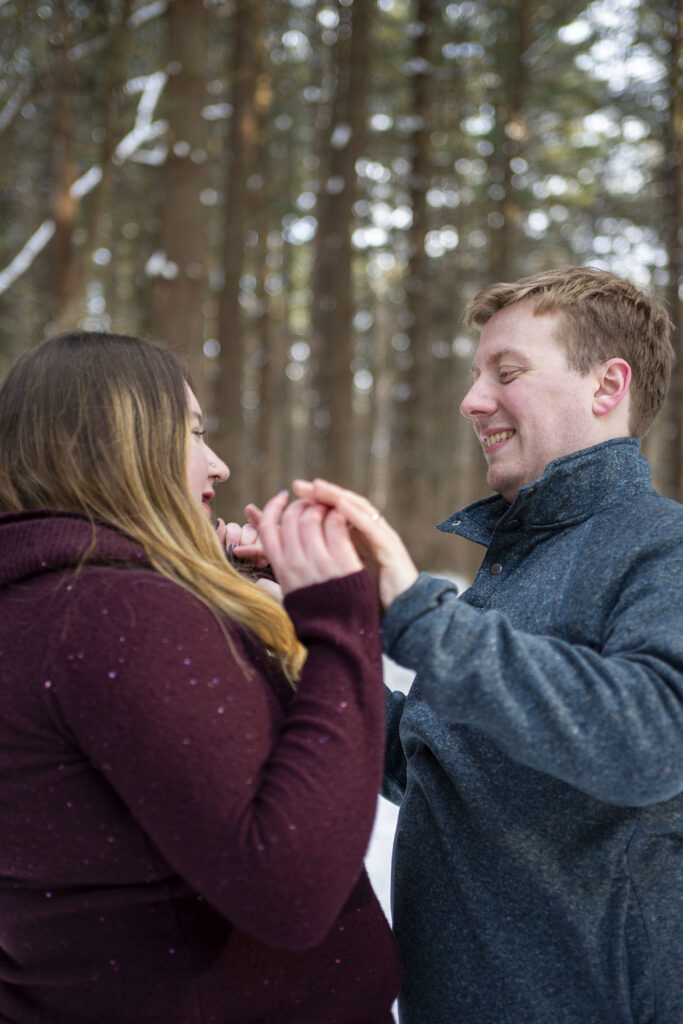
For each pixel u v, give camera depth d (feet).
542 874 3.82
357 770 3.07
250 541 4.73
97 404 3.60
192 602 3.24
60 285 29.99
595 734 3.20
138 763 2.89
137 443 3.62
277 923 2.89
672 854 3.83
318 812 2.93
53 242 30.35
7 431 3.69
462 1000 3.99
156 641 3.02
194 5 26.23
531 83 49.83
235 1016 3.34
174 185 25.75
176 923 3.22
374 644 3.31
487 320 4.64
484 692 3.28
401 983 4.33
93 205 28.86
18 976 3.42
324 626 3.27
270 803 2.92
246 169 41.98
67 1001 3.32
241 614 3.51
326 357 40.34
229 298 39.86
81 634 3.02
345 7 44.70
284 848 2.86
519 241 60.54
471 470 70.79
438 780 4.25
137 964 3.24
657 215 51.37
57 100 29.84
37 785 3.09
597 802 3.74
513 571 4.34
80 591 3.14
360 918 3.74
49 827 3.11
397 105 55.98
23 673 3.07
